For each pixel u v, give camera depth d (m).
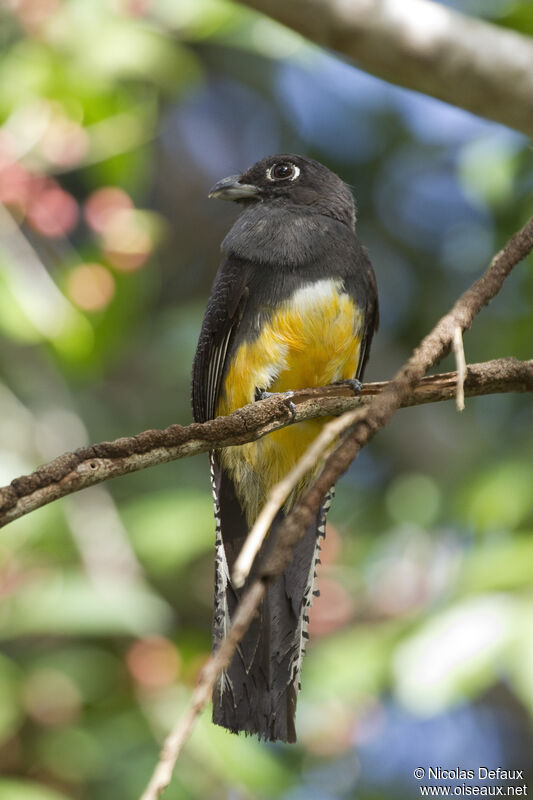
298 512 4.17
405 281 15.09
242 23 11.03
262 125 16.00
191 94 15.64
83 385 13.45
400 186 15.11
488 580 8.60
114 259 10.91
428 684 8.11
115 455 4.99
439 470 14.34
